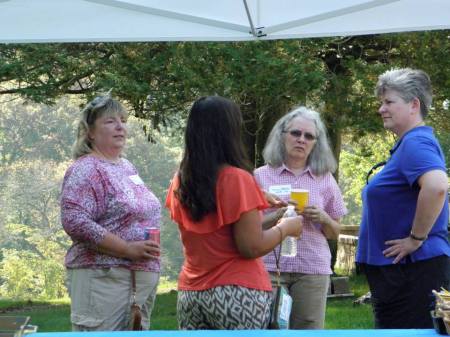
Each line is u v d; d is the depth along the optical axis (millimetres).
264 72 8758
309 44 10180
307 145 4215
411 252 3547
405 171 3539
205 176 2943
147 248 3793
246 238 2920
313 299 4121
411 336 2742
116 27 4164
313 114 4297
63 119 33250
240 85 8836
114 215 3824
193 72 8867
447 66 10945
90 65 10023
